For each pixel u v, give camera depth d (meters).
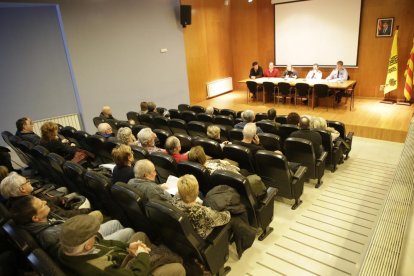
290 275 2.43
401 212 1.89
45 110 6.05
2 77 5.51
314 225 3.08
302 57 8.92
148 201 2.04
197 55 9.04
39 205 1.96
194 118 5.42
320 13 8.20
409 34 7.06
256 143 3.45
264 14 9.29
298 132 3.73
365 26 7.62
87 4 5.95
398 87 7.50
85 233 1.53
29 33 5.60
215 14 9.39
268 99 8.71
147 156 3.19
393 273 1.47
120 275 1.58
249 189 2.39
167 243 2.18
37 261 1.57
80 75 6.10
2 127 5.67
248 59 10.14
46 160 3.33
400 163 2.63
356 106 7.38
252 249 2.74
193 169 2.61
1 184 2.29
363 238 2.84
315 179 3.93
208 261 2.09
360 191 3.74
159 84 7.71
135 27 6.88
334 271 2.45
